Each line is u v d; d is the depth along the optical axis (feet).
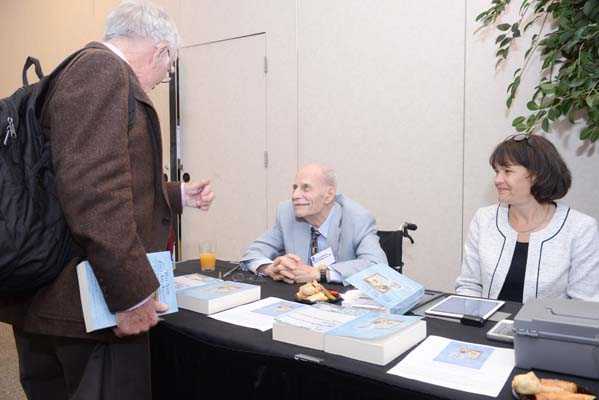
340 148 10.82
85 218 3.32
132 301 3.47
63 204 3.37
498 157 5.75
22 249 3.32
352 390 3.21
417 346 3.57
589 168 8.19
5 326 11.42
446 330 3.97
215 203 13.05
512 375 3.04
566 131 8.30
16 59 17.66
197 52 13.08
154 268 3.96
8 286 3.58
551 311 3.27
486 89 9.04
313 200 6.31
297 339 3.63
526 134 5.87
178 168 13.55
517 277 5.69
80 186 3.31
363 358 3.30
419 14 9.66
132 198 3.68
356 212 6.73
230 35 12.37
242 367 4.36
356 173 10.64
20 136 3.54
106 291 3.44
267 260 6.48
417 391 2.89
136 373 4.06
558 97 6.99
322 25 10.87
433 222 9.76
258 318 4.30
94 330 3.53
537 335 3.06
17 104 3.60
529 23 8.43
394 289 4.59
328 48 10.82
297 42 11.26
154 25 4.17
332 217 6.72
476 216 6.34
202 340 3.97
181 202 5.49
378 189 10.37
